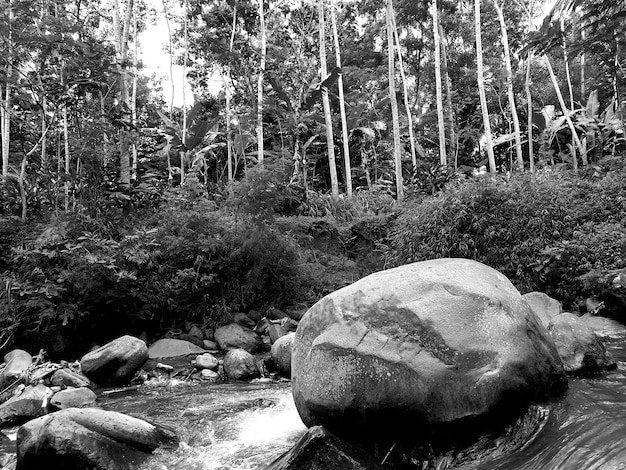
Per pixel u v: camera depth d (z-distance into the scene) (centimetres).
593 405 318
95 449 378
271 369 730
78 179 1070
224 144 1766
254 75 1936
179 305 987
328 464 309
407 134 2084
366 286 381
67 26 1062
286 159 1538
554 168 1288
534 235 941
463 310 339
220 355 853
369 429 335
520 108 2117
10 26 1022
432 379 316
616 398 333
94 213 1020
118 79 1259
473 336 326
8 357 746
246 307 1041
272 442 438
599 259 876
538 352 335
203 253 1020
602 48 1180
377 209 1392
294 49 2005
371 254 1272
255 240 1046
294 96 1830
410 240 1059
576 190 1052
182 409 548
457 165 2023
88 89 1133
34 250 864
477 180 1061
